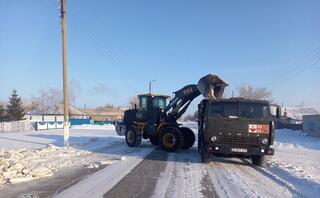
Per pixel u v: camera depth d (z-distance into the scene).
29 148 20.36
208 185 9.45
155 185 9.28
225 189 8.97
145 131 20.02
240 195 8.32
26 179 9.73
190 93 18.58
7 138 30.59
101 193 8.25
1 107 71.56
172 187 9.07
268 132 12.73
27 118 75.75
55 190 8.54
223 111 13.05
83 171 11.45
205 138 13.05
